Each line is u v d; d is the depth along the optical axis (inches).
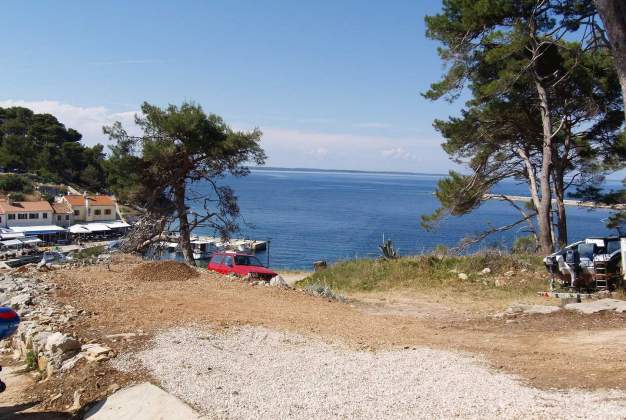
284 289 560.7
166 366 264.8
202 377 251.4
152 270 576.1
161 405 221.5
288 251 2292.1
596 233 2613.2
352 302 579.2
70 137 4849.9
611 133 903.7
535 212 985.5
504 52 770.2
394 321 440.8
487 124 919.7
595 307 438.6
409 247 2321.6
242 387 240.4
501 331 392.8
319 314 437.7
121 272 595.8
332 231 3034.0
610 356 289.7
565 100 877.8
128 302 432.1
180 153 1224.2
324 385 244.4
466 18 808.9
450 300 609.6
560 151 964.0
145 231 1208.2
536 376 258.1
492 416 203.8
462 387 240.5
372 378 255.9
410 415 207.8
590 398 217.6
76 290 480.1
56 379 271.0
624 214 957.2
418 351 316.2
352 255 2122.3
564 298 534.0
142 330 337.4
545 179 836.0
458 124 925.2
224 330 346.9
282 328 365.4
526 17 794.2
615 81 821.9
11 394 269.7
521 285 650.8
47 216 3014.3
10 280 518.0
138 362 272.7
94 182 4227.4
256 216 3929.6
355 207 5073.8
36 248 2598.4
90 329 340.2
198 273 604.1
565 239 917.8
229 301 461.4
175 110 1243.8
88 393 246.7
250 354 295.6
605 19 274.5
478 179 1005.2
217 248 2134.6
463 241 1000.9
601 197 981.2
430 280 722.8
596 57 781.9
